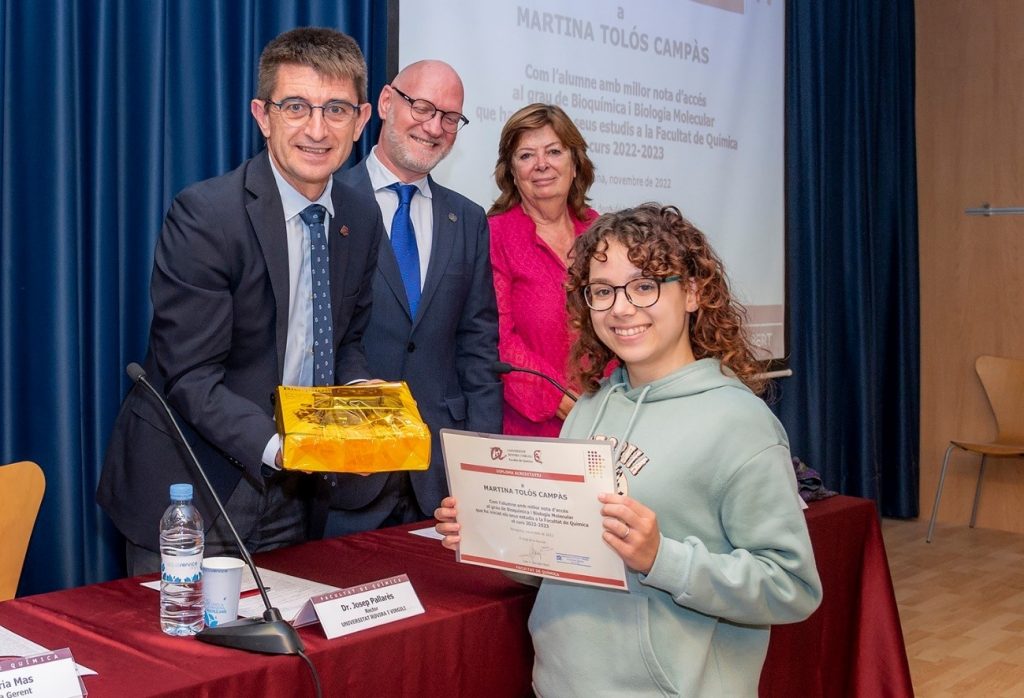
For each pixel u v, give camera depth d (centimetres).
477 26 321
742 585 125
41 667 112
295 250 181
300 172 172
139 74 255
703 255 141
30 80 235
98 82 247
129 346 258
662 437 137
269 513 185
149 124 255
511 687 155
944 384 527
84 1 248
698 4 403
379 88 302
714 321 142
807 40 461
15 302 235
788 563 129
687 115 401
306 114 169
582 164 275
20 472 183
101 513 253
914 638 344
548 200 268
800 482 228
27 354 239
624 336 138
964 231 517
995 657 325
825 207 482
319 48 170
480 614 149
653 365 143
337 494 210
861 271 493
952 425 525
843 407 501
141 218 257
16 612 144
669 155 394
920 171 530
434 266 227
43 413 239
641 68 380
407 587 146
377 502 218
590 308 142
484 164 326
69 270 239
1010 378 484
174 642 132
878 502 507
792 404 464
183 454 175
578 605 139
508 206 278
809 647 209
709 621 136
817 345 469
